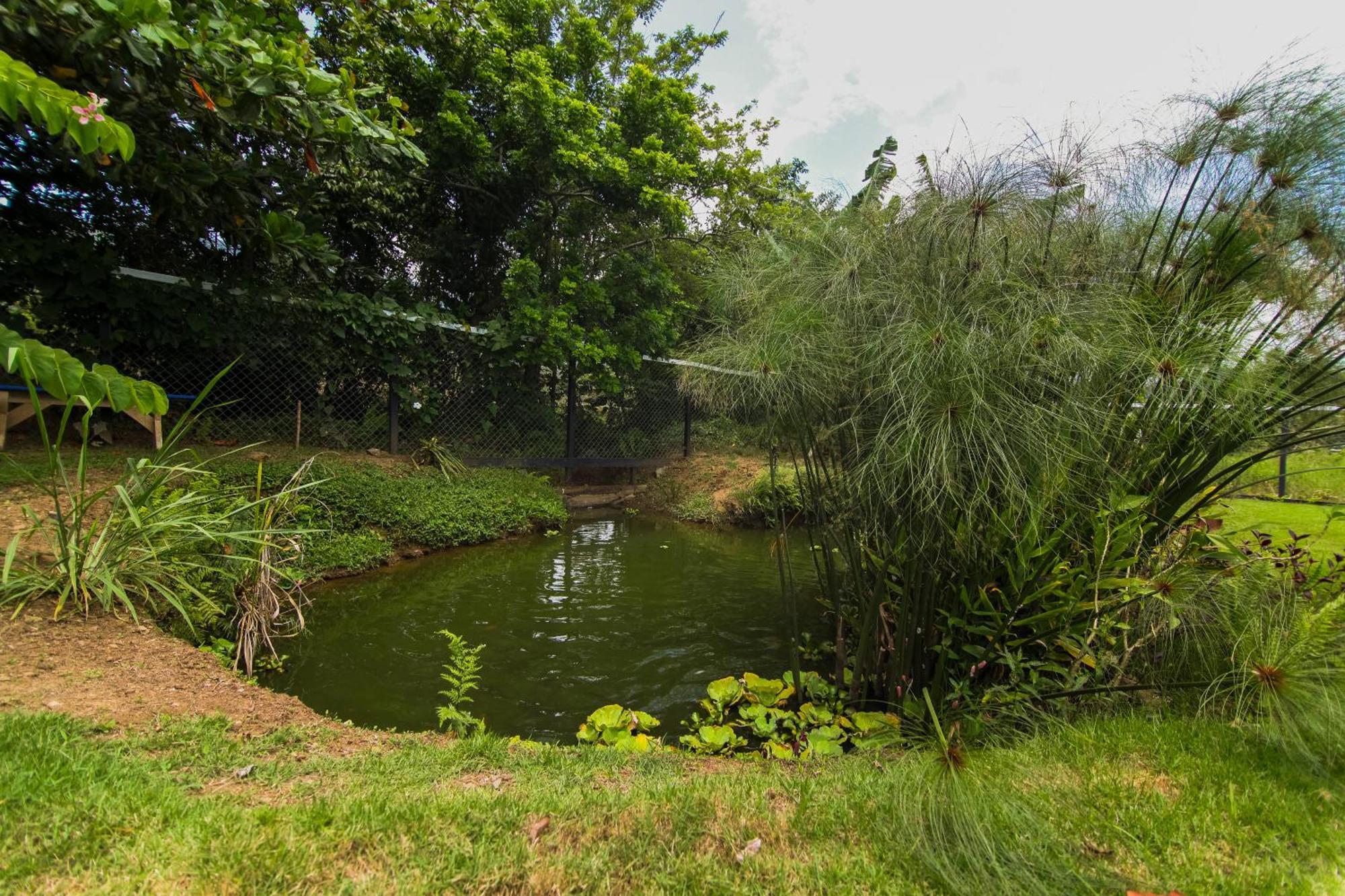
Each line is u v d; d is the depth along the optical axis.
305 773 1.89
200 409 5.61
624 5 10.57
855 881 1.43
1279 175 2.82
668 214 8.11
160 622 3.01
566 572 5.61
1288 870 1.48
